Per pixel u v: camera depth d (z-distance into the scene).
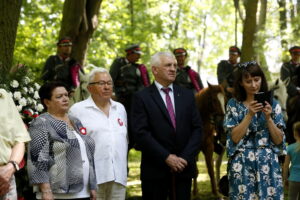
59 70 8.87
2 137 3.96
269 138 4.90
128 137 5.46
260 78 4.95
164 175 5.05
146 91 5.25
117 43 18.73
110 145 4.90
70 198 4.34
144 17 19.80
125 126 5.16
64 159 4.34
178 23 22.56
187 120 5.22
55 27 17.30
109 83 5.04
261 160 4.82
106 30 18.31
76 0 11.05
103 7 17.53
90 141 4.61
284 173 6.63
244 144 4.89
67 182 4.31
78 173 4.34
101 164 4.85
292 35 18.58
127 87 9.12
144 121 5.12
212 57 35.00
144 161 5.17
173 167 4.94
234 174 4.88
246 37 12.94
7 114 4.02
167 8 19.39
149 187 5.12
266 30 18.28
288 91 9.38
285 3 20.75
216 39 33.12
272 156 4.85
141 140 5.05
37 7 17.41
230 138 4.95
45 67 8.97
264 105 4.73
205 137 8.05
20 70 5.85
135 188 9.28
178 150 5.12
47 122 4.39
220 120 7.80
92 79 5.04
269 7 21.28
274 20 20.88
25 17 17.55
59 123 4.43
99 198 4.88
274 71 19.03
